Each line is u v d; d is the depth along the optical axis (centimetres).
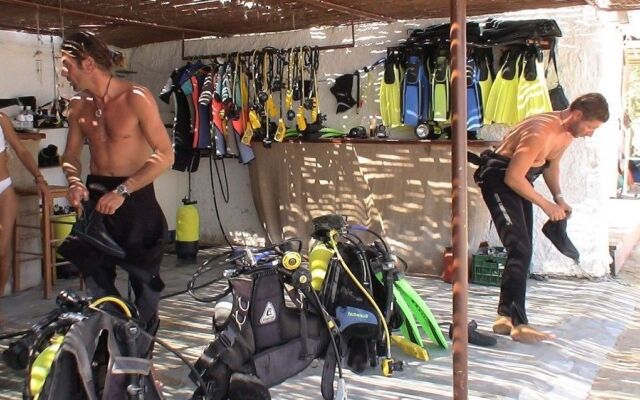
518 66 534
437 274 583
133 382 202
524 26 523
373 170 608
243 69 653
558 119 389
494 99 545
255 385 257
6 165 430
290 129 651
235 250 281
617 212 784
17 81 618
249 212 703
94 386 201
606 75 554
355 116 625
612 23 584
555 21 528
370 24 610
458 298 251
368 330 329
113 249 271
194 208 661
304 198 648
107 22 600
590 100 375
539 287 532
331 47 621
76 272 573
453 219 250
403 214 596
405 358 372
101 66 278
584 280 553
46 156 604
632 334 424
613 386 341
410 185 591
